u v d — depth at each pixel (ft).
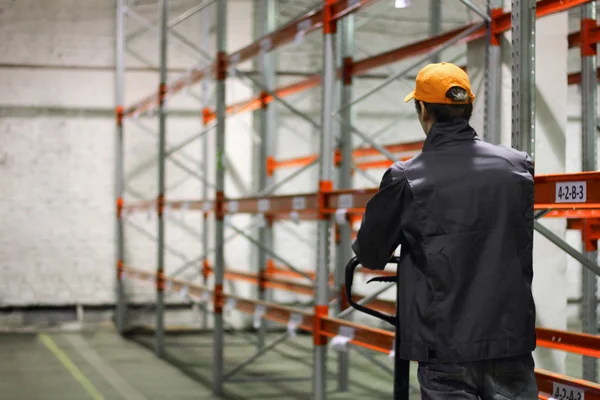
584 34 16.10
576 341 12.07
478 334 8.75
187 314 35.27
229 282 34.30
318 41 34.76
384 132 34.37
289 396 22.36
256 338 32.73
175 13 34.55
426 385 9.01
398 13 33.71
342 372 22.79
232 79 34.37
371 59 20.63
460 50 30.71
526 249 9.20
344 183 21.98
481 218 8.98
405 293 9.19
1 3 33.32
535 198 11.10
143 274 30.42
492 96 14.70
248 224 34.60
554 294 15.38
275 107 33.04
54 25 33.88
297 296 34.71
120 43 33.12
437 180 9.05
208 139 34.68
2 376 24.77
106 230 34.53
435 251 8.91
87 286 34.45
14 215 33.68
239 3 34.63
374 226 9.35
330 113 17.25
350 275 9.98
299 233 35.01
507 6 14.65
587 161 16.06
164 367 26.53
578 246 34.17
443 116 9.47
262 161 31.32
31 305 33.91
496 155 9.30
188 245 35.19
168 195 34.86
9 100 33.53
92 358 28.04
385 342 14.46
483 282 8.87
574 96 33.47
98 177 34.42
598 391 10.41
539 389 11.50
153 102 29.07
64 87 34.04
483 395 8.95
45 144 33.91
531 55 11.50
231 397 22.17
